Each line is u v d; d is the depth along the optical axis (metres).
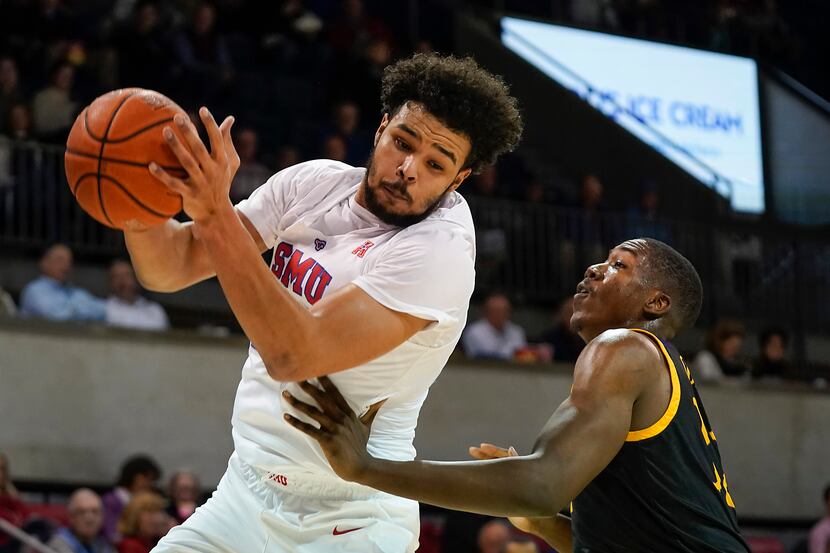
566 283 15.07
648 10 20.55
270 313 3.54
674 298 4.39
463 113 3.96
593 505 4.12
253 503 4.29
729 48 20.56
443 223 4.09
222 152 3.45
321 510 4.24
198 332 11.88
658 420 4.04
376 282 3.85
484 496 3.71
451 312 4.01
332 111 16.16
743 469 13.84
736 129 19.59
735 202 19.27
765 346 14.67
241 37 16.70
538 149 18.61
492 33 19.27
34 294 11.63
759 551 12.72
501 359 12.95
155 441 11.47
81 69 15.00
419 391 4.30
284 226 4.35
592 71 19.23
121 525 9.17
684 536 4.02
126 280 12.05
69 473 11.11
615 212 15.96
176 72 15.45
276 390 4.21
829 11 22.72
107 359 11.45
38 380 11.15
